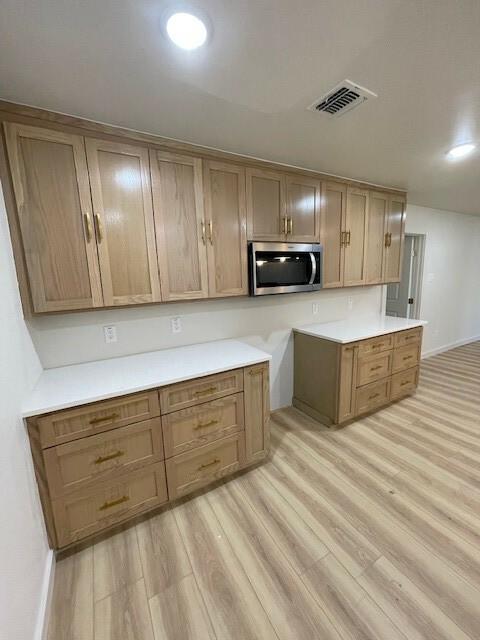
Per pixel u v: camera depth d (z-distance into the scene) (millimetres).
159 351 2203
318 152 2062
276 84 1293
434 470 2055
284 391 3002
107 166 1631
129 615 1231
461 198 3514
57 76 1209
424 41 1056
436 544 1502
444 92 1380
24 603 1049
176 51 1078
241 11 912
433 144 1944
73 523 1479
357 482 1953
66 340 1884
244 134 1771
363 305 3455
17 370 1309
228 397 1888
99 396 1454
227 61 1143
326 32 1007
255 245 2166
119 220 1696
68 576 1396
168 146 1802
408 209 3861
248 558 1456
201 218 1964
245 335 2641
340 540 1538
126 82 1260
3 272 1248
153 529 1643
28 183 1449
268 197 2234
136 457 1611
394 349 2881
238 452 1982
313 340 2709
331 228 2621
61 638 1162
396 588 1295
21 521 1116
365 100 1437
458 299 5008
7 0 841
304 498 1829
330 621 1183
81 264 1616
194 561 1451
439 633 1129
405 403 3072
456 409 2930
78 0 856
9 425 1115
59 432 1393
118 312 2041
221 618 1209
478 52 1123
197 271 1991
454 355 4711
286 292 2373
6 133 1382
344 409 2570
